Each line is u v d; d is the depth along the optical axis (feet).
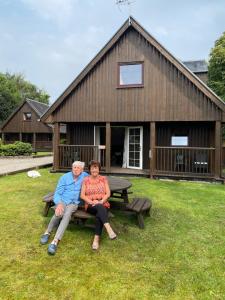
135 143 42.96
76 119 38.91
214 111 33.65
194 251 13.65
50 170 39.63
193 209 20.71
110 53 37.60
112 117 37.58
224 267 12.19
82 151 41.01
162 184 31.40
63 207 14.99
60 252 13.24
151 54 36.06
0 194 23.95
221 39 57.16
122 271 11.71
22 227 16.17
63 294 10.16
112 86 37.55
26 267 11.85
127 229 16.24
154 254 13.26
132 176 37.35
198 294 10.33
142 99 36.45
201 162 37.45
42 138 112.68
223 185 31.48
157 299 10.00
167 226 16.97
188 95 34.60
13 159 62.18
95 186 15.52
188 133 39.83
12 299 9.84
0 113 144.46
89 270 11.74
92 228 16.06
